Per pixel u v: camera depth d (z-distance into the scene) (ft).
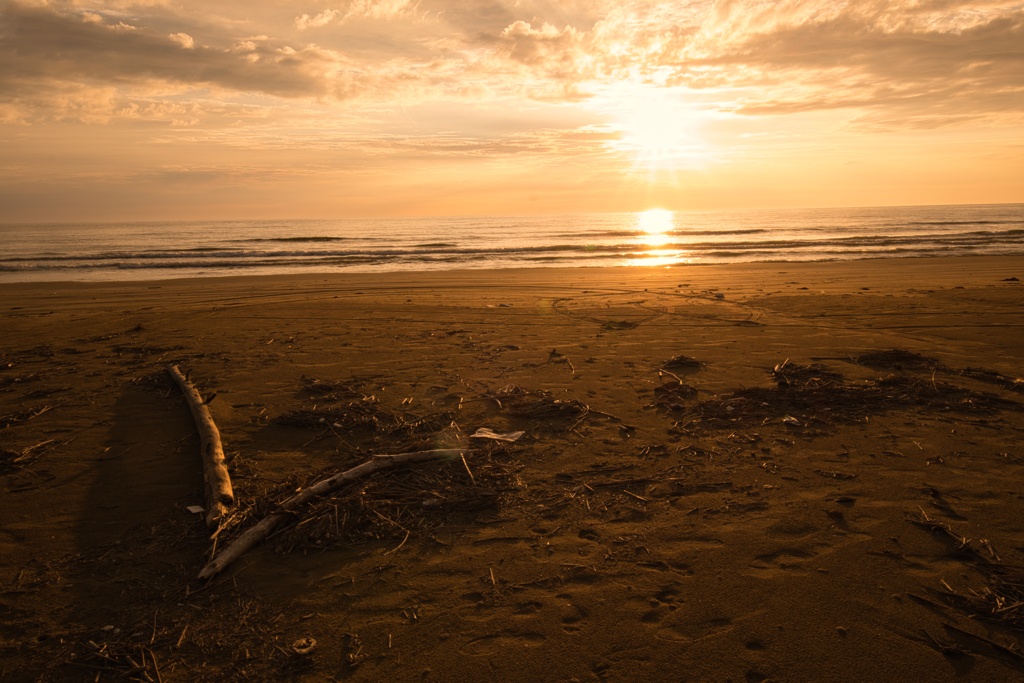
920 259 84.69
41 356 27.02
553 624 9.40
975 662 8.45
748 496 13.42
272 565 11.08
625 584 10.37
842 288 51.52
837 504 12.96
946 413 18.44
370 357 26.55
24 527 12.30
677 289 52.75
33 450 16.10
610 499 13.46
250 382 22.59
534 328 33.47
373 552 11.51
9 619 9.57
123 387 21.94
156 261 98.99
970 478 14.08
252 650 8.91
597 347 28.45
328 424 17.85
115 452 16.07
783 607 9.66
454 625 9.43
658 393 21.06
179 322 35.86
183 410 19.38
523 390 21.11
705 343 29.19
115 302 48.91
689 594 10.05
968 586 10.09
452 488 13.92
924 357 25.26
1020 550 11.12
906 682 8.11
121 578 10.64
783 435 16.96
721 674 8.30
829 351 27.14
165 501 13.42
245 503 13.02
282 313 39.19
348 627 9.42
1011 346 27.71
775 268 74.28
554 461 15.52
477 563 11.10
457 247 135.33
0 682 8.27
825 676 8.23
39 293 55.57
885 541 11.48
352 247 137.69
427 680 8.30
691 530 12.07
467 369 24.49
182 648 8.96
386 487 13.87
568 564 11.01
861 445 16.14
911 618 9.35
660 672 8.37
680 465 15.15
